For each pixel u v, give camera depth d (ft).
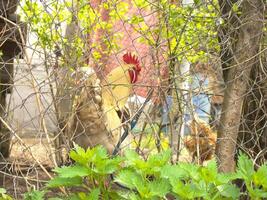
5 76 12.44
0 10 10.80
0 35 11.10
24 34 11.05
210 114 11.68
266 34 10.75
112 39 12.27
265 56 10.88
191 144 11.03
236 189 5.75
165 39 10.99
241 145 10.46
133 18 11.31
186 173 5.74
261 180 5.65
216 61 10.59
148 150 10.58
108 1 12.73
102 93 11.40
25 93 11.32
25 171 10.27
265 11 10.67
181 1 11.13
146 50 12.14
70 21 10.98
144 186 5.45
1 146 11.58
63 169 5.66
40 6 12.60
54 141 10.23
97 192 5.58
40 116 9.77
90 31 11.03
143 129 10.70
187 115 11.10
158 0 11.00
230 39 10.80
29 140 10.75
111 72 11.89
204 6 12.41
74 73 10.37
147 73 10.93
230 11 10.40
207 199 5.41
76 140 11.00
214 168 5.76
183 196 5.35
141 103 11.15
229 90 10.34
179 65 10.80
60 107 10.36
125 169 5.71
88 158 5.68
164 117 10.84
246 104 11.37
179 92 11.03
